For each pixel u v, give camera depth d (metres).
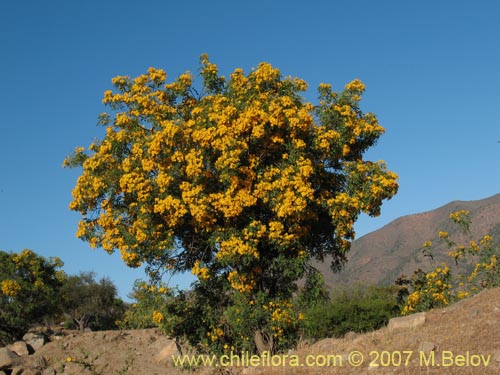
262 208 16.34
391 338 14.18
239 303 16.28
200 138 15.64
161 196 15.77
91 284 50.12
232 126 15.63
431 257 23.31
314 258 18.30
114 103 17.55
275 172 15.73
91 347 24.23
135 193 16.02
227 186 15.75
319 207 16.78
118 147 16.88
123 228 16.78
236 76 17.11
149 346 24.03
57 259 33.62
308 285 16.97
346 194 16.22
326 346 15.11
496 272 21.97
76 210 17.20
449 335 13.44
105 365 21.64
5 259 31.97
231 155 15.15
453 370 10.90
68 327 48.81
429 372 10.95
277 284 17.20
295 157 15.95
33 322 33.53
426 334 13.86
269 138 16.08
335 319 21.73
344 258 17.81
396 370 11.37
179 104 17.77
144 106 17.14
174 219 15.62
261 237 15.99
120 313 51.06
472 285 22.17
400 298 23.94
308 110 16.84
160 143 15.75
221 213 15.94
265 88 16.97
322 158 16.84
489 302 15.84
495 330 13.13
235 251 15.45
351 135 16.66
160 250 16.30
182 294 17.14
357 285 33.66
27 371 22.16
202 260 17.11
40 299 32.12
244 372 13.83
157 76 17.58
